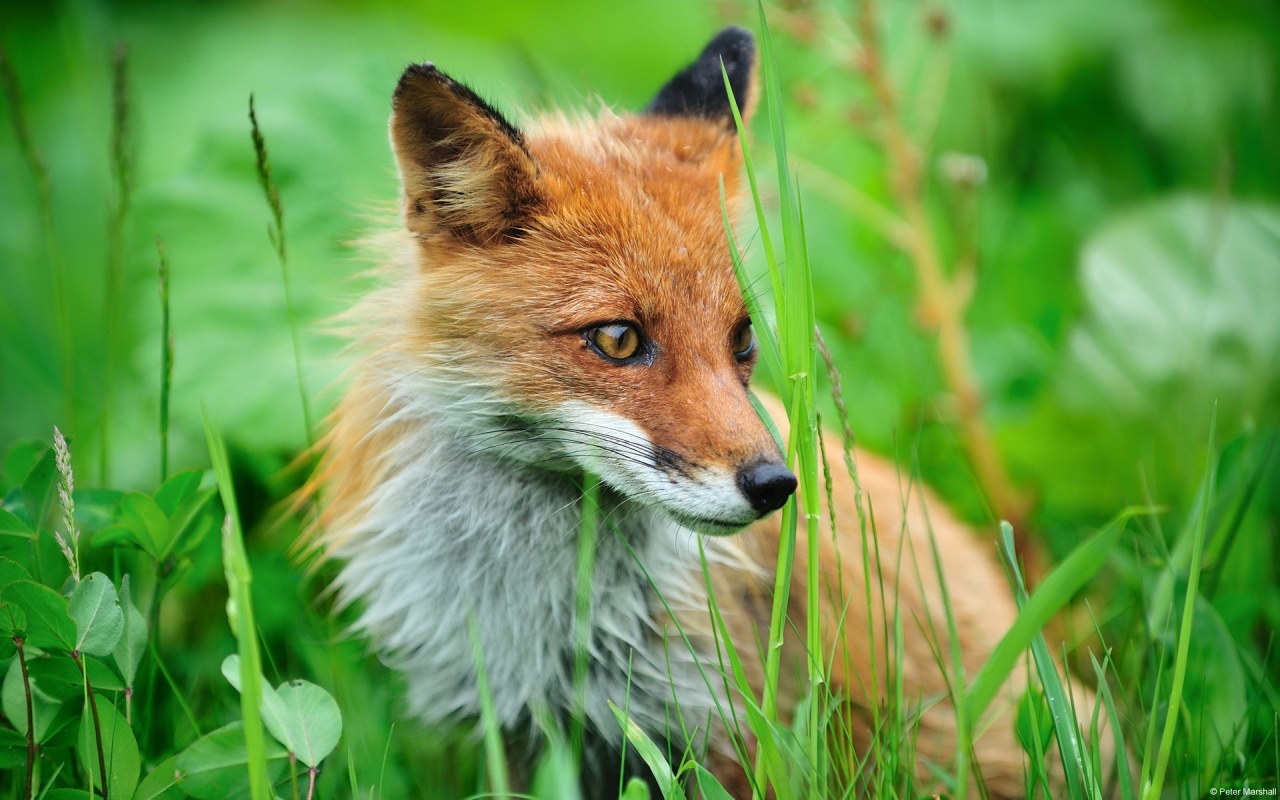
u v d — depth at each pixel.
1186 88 14.14
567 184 6.70
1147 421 10.09
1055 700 5.54
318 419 9.31
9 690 5.89
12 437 10.52
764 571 7.00
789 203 5.41
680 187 6.99
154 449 9.74
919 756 7.10
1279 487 9.46
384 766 6.52
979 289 12.16
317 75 10.91
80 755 5.66
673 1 15.39
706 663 6.74
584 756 7.27
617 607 6.79
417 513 6.90
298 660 8.16
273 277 9.95
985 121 13.80
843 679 7.00
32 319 11.83
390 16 15.00
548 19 15.31
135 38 14.50
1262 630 8.77
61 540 5.75
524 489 6.89
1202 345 10.09
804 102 10.58
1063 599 5.14
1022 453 10.40
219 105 13.27
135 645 5.87
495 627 6.88
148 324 9.73
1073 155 14.50
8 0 15.72
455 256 6.77
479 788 7.17
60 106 14.16
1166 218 10.57
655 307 6.37
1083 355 10.27
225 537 4.66
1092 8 14.52
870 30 10.30
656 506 6.18
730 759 6.84
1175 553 6.70
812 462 5.39
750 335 6.89
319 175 10.34
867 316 11.18
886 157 10.79
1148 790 5.48
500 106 9.66
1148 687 7.03
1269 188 13.34
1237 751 6.64
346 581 7.47
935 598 7.68
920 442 10.63
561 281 6.46
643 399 6.31
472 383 6.62
